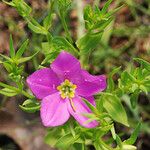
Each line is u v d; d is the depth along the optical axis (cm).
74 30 32
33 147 29
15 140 29
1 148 29
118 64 31
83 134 21
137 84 21
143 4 32
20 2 22
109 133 29
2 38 31
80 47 22
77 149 22
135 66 31
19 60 21
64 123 22
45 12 30
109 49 30
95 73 31
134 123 29
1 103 30
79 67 21
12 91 22
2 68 30
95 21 21
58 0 21
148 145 30
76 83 21
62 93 21
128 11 33
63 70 21
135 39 32
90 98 21
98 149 21
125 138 29
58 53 22
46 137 23
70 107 21
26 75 29
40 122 30
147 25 32
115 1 32
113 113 21
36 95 21
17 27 31
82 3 30
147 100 30
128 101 28
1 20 32
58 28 30
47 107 21
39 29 22
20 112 30
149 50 31
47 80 21
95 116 20
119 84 21
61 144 21
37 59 29
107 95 21
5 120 30
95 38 22
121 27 32
